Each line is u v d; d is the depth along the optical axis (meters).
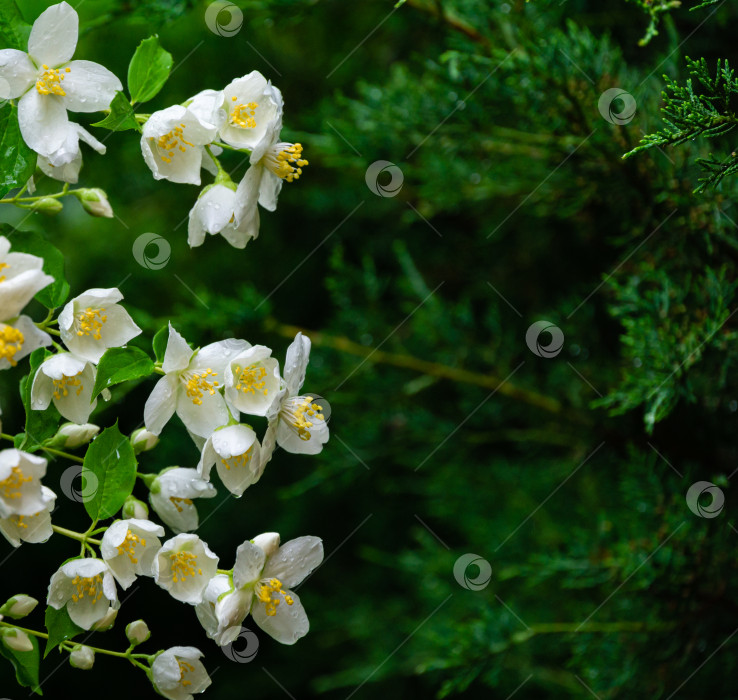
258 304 1.33
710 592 1.23
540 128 1.25
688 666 1.24
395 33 1.54
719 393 1.23
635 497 1.25
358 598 1.75
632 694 1.25
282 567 1.07
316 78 1.62
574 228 1.43
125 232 1.65
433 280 1.71
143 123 1.08
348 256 1.77
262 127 1.08
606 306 1.31
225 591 1.07
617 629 1.24
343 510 1.77
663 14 1.22
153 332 1.30
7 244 1.03
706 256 1.22
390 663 1.59
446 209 1.44
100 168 1.52
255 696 1.78
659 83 1.22
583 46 1.22
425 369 1.44
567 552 1.31
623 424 1.29
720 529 1.23
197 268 1.71
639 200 1.23
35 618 1.59
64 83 1.07
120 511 1.09
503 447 1.67
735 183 1.20
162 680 1.07
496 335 1.44
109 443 1.07
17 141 1.07
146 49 1.07
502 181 1.32
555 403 1.36
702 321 1.20
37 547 1.55
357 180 1.60
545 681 1.39
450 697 1.67
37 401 1.07
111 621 1.06
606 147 1.22
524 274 1.55
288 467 1.72
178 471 1.08
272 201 1.08
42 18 1.06
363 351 1.45
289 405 1.07
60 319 1.06
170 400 1.07
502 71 1.25
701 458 1.26
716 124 1.11
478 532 1.51
